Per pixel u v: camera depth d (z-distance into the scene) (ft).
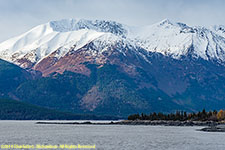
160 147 612.70
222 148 601.62
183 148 601.21
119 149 591.37
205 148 601.21
